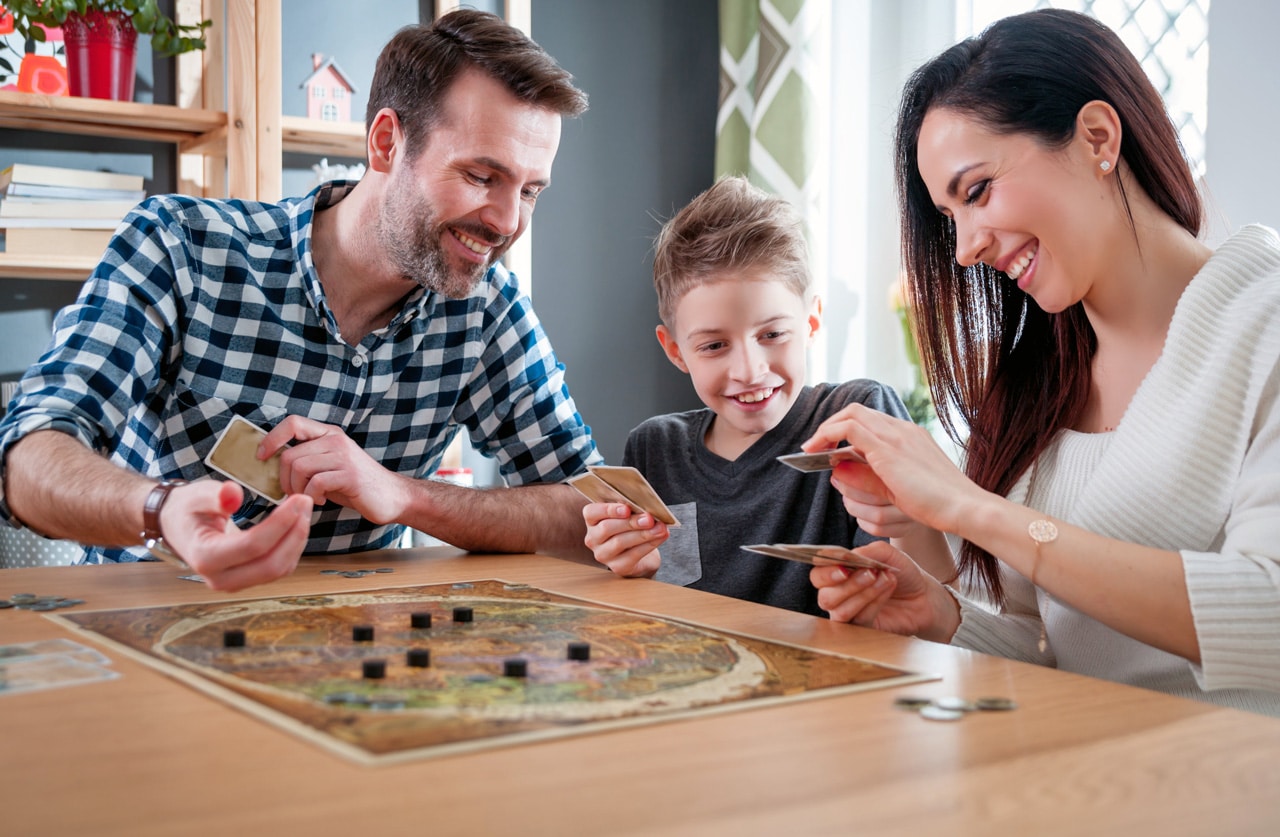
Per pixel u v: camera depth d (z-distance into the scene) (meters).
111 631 0.95
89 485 1.14
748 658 0.89
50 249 2.53
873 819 0.55
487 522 1.55
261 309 1.62
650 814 0.55
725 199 1.76
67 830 0.52
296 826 0.53
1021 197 1.19
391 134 1.60
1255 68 2.03
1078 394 1.37
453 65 1.53
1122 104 1.21
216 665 0.83
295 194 3.08
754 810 0.56
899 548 1.36
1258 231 1.22
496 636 0.95
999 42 1.23
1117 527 1.20
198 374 1.60
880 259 3.35
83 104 2.54
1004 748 0.66
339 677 0.79
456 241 1.60
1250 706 1.12
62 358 1.38
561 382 1.94
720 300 1.69
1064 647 1.32
